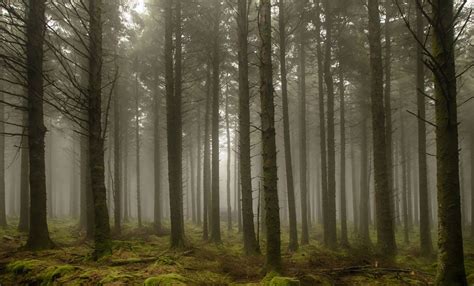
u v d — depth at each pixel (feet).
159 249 38.24
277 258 25.95
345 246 53.01
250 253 40.57
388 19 52.39
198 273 27.40
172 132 43.70
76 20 57.36
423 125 46.19
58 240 47.16
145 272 25.67
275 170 26.71
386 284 25.61
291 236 48.37
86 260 29.35
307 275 26.58
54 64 62.23
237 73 62.18
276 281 22.35
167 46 45.44
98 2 30.94
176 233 40.55
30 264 26.86
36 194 35.24
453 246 17.62
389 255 35.99
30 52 34.19
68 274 24.21
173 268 27.25
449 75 17.94
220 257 35.91
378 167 37.83
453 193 17.79
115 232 55.52
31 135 35.37
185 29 54.65
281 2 49.70
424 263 39.19
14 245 40.04
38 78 35.40
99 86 30.55
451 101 17.80
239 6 45.19
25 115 60.23
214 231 53.26
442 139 18.06
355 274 28.71
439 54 18.20
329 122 53.52
